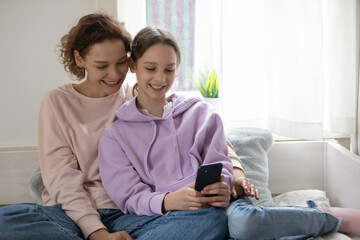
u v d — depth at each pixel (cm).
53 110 151
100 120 156
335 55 187
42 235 119
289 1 179
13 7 181
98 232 132
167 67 142
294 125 183
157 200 133
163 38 142
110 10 183
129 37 152
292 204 174
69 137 150
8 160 184
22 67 185
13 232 115
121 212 146
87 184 151
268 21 182
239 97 189
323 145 198
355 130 192
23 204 128
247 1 183
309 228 133
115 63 146
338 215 150
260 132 186
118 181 143
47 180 145
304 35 178
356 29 189
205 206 131
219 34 198
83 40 145
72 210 137
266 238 129
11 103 188
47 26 184
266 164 182
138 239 127
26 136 190
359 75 191
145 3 202
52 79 188
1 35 182
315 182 200
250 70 188
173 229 126
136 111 148
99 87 158
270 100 188
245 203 134
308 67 179
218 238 128
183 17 208
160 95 145
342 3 183
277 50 183
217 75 199
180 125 151
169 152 146
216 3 198
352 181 170
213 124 152
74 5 184
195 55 213
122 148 147
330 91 190
